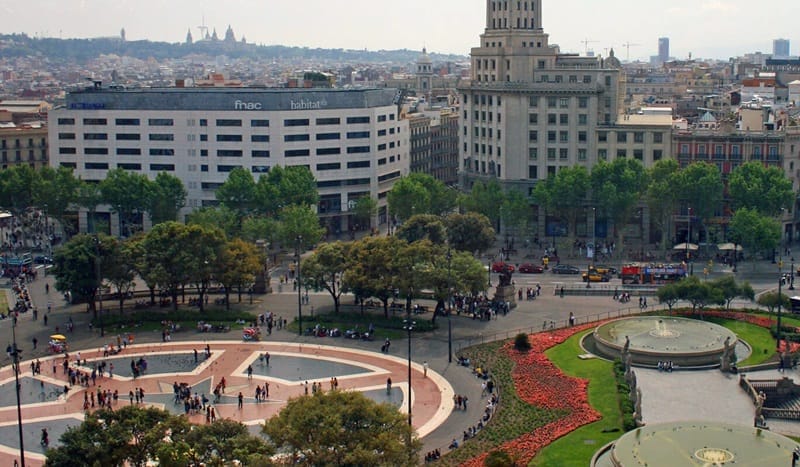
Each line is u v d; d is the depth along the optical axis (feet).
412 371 541.34
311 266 647.56
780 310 574.56
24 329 637.71
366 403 353.51
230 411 485.15
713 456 373.81
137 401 501.56
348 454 332.19
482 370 531.09
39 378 542.98
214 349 591.78
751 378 501.15
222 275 652.89
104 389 522.06
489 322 632.79
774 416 449.89
